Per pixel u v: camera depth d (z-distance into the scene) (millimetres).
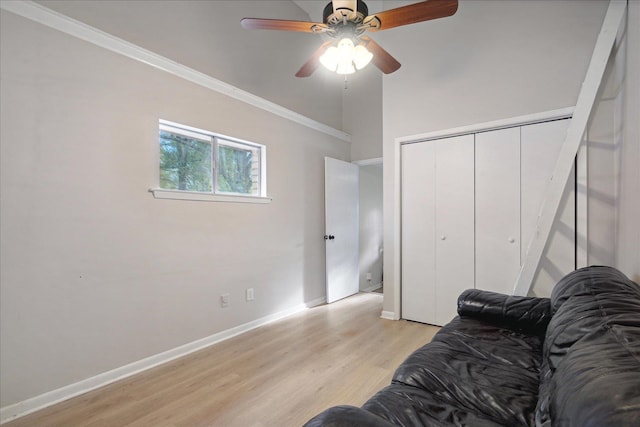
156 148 2393
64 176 1936
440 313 3096
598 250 2328
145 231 2316
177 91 2537
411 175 3266
